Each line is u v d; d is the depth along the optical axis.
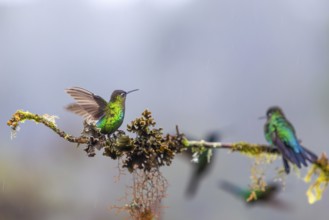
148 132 4.36
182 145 4.41
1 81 47.97
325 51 53.81
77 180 16.41
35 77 49.25
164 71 57.72
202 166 4.69
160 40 62.69
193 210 19.88
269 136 4.47
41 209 16.12
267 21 63.06
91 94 4.93
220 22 64.88
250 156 4.56
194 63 58.78
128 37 64.56
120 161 4.38
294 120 37.59
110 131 4.84
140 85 54.31
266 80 49.78
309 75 48.00
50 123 4.30
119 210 4.49
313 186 4.43
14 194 16.00
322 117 36.34
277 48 58.44
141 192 4.45
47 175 16.61
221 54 59.28
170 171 18.94
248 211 21.02
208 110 43.56
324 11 62.41
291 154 4.35
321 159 4.39
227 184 5.91
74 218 16.00
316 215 19.81
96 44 62.94
